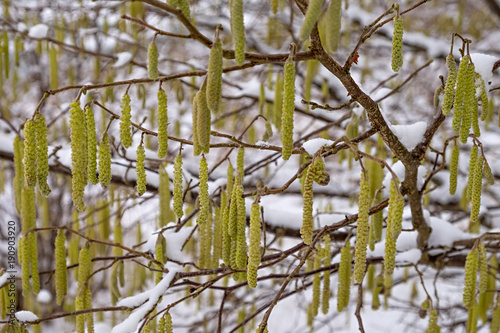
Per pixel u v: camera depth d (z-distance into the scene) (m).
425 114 2.09
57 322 2.14
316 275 0.98
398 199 0.86
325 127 1.11
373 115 0.90
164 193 1.02
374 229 0.95
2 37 1.23
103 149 0.87
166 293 1.01
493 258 1.10
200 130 0.85
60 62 2.29
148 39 1.87
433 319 1.00
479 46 2.23
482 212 1.23
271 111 1.33
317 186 1.62
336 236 1.11
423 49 1.72
